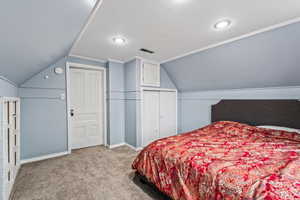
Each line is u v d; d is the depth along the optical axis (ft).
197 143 5.75
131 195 5.28
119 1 4.13
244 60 7.42
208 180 3.62
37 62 6.16
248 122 8.44
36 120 8.26
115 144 11.07
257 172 3.46
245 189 3.00
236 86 9.11
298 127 6.71
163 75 11.85
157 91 11.41
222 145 5.51
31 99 8.09
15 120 6.87
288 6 4.39
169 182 4.54
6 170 4.89
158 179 4.93
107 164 7.87
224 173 3.52
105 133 11.20
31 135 8.10
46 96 8.58
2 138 4.53
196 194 3.80
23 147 7.86
